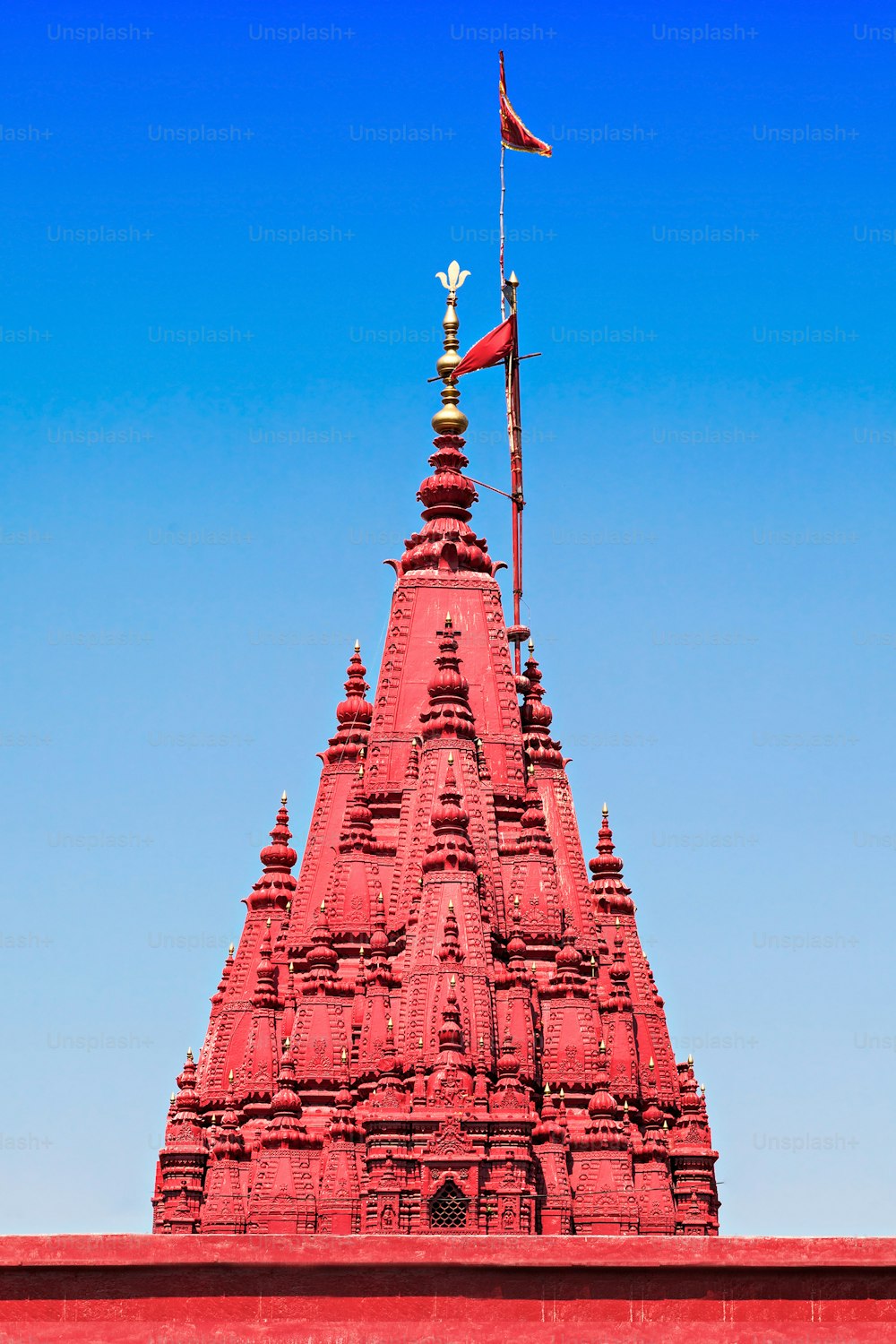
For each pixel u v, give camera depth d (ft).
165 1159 416.05
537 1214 373.61
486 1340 294.46
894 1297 296.51
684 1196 411.34
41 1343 295.07
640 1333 295.07
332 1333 295.07
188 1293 298.15
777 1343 293.84
